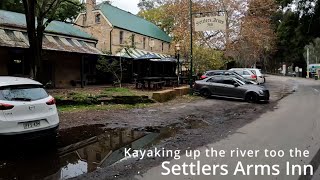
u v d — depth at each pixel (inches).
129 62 1182.9
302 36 1344.7
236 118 474.3
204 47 1246.3
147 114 505.0
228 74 861.8
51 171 227.8
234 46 1443.2
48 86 837.2
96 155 269.7
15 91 273.3
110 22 1385.3
